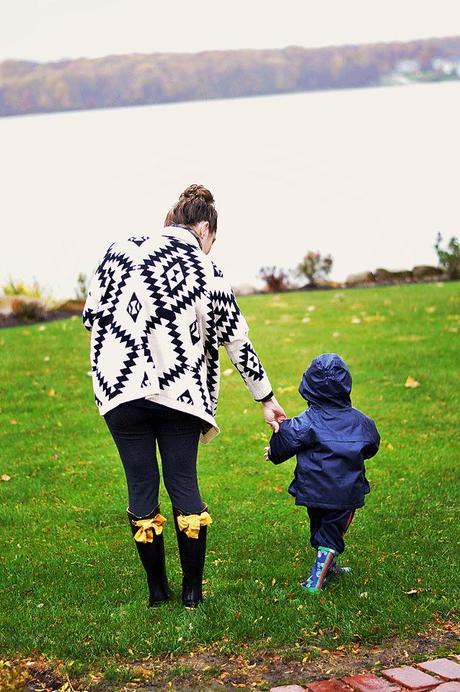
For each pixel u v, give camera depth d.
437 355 8.59
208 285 3.64
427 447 6.08
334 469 3.83
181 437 3.65
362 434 3.91
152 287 3.55
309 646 3.38
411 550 4.35
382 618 3.56
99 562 4.38
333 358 3.93
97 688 3.12
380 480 5.46
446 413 6.86
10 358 9.34
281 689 3.05
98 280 3.67
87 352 9.59
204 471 5.80
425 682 3.04
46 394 7.92
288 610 3.65
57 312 13.34
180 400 3.53
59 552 4.53
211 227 3.88
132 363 3.48
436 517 4.83
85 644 3.43
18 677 3.12
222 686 3.11
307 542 4.55
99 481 5.70
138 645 3.40
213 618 3.59
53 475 5.84
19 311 12.66
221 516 4.98
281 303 12.47
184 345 3.56
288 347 9.27
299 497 3.90
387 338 9.48
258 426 6.79
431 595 3.80
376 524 4.73
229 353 3.77
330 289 14.80
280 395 7.54
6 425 7.04
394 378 7.87
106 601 3.88
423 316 10.63
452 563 4.16
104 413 3.57
